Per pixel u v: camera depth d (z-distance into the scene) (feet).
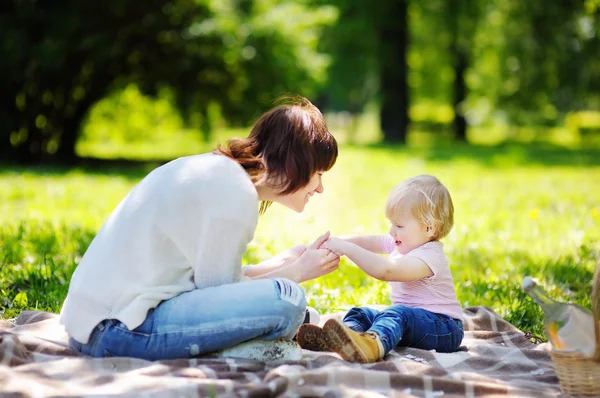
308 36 76.28
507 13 104.06
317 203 46.14
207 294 13.44
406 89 109.70
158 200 13.47
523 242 32.45
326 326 14.21
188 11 68.49
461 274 25.48
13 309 19.31
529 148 100.27
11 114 67.62
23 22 64.59
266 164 14.30
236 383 12.14
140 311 13.30
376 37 106.83
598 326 12.39
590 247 29.43
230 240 13.41
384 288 22.48
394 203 16.46
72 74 66.74
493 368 15.05
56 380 12.34
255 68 70.95
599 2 93.91
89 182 52.75
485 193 52.26
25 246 26.16
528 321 20.17
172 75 70.33
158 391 11.75
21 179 53.01
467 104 132.05
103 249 13.66
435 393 12.73
